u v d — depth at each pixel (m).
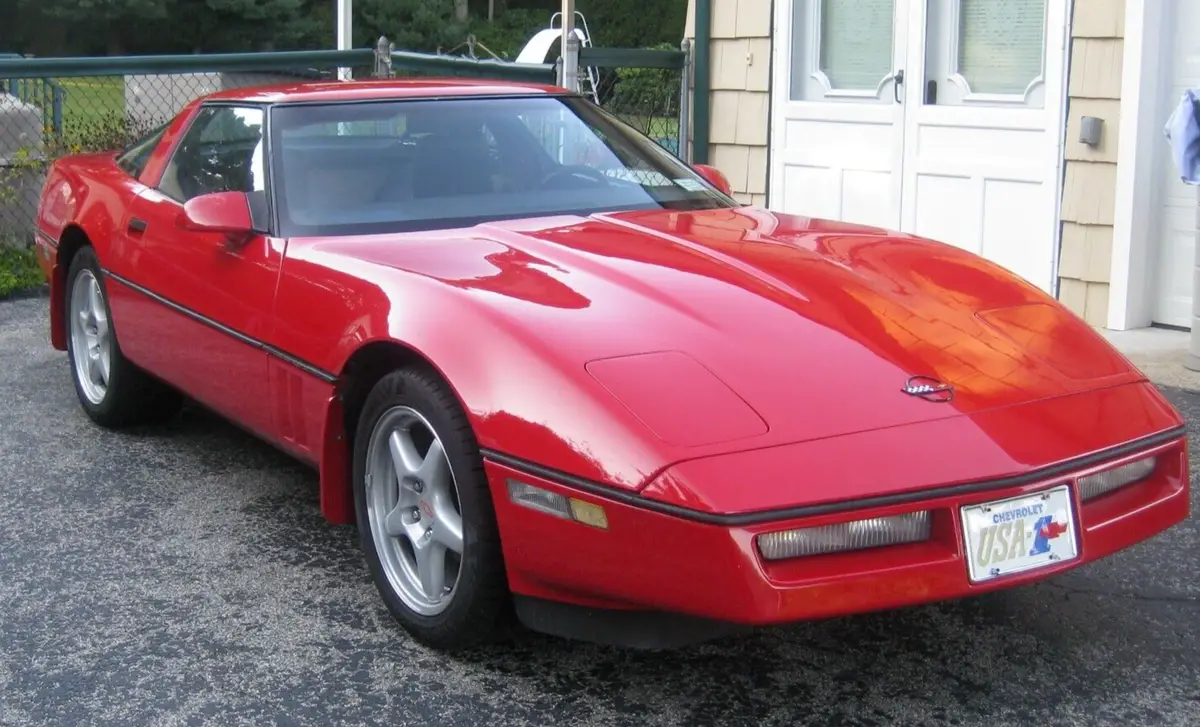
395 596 3.28
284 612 3.47
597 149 4.25
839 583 2.54
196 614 3.46
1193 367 5.76
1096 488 2.84
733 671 3.11
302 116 4.09
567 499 2.69
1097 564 3.75
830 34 7.92
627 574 2.63
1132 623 3.36
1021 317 3.24
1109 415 2.92
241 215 3.78
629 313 2.98
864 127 7.74
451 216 3.83
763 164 8.35
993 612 3.43
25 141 8.26
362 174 3.94
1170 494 2.98
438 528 3.09
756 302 3.06
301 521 4.17
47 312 7.39
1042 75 6.85
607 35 41.38
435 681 3.06
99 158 5.52
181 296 4.20
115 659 3.19
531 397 2.79
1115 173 6.49
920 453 2.64
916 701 2.96
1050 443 2.76
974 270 3.51
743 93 8.38
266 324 3.69
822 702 2.96
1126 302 6.53
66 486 4.50
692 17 8.55
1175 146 5.61
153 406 5.05
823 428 2.66
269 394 3.75
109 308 4.83
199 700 2.98
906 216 7.58
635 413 2.67
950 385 2.84
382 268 3.37
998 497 2.65
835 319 3.02
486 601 2.99
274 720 2.89
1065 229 6.77
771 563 2.53
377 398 3.24
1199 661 3.14
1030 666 3.12
